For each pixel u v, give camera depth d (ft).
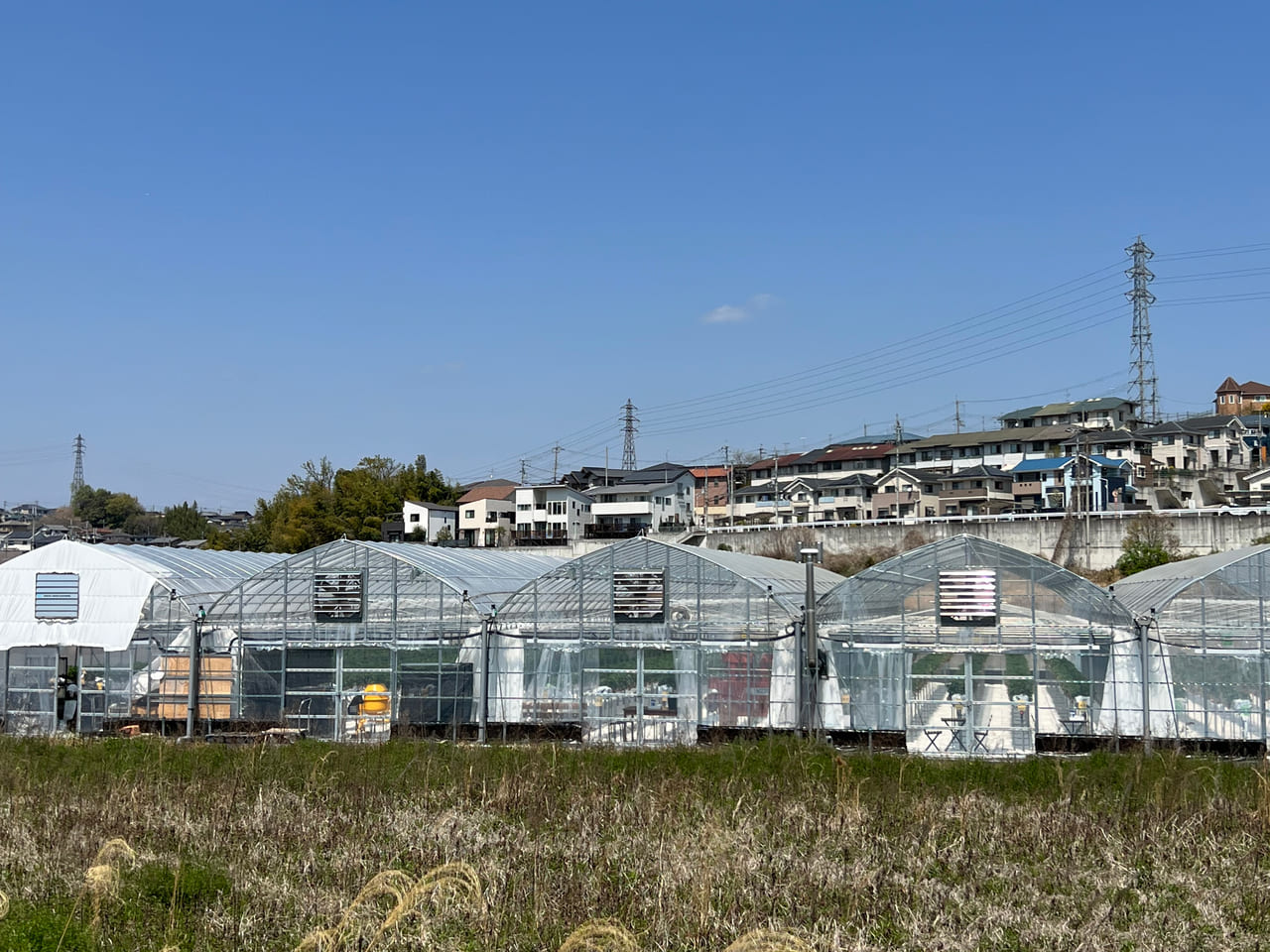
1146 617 104.22
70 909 53.42
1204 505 295.69
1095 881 58.44
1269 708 102.58
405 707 117.60
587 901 54.44
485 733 112.37
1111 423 371.35
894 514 345.31
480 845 64.59
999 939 51.26
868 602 109.60
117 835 66.95
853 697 109.19
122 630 120.78
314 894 55.42
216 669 118.83
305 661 119.14
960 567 107.76
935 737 106.83
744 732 107.34
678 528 321.32
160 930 51.21
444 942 49.85
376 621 118.83
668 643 114.21
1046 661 106.01
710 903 53.62
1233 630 103.71
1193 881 58.39
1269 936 51.90
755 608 112.06
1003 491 330.13
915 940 50.75
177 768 90.58
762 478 406.41
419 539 350.23
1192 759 91.30
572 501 360.69
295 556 119.75
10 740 104.99
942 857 63.41
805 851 64.03
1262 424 347.15
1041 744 99.76
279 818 70.49
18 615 122.62
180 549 148.46
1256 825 68.18
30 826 69.10
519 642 117.39
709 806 74.18
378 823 70.59
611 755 96.27
